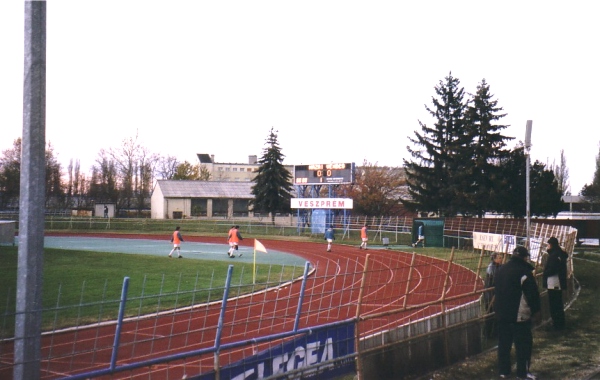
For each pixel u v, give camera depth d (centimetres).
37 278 588
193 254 3944
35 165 589
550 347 1305
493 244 3634
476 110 6444
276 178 7600
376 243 5162
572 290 2111
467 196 6203
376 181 8106
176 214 8562
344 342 934
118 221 6856
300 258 3719
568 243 2008
